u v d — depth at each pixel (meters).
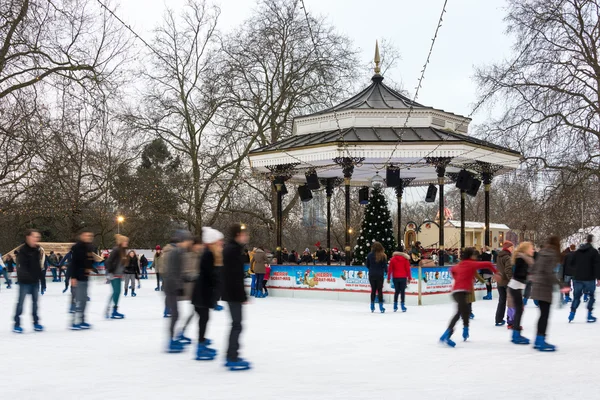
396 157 22.77
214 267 9.67
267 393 7.16
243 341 11.82
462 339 12.27
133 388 7.44
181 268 10.45
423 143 21.86
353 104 25.31
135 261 24.59
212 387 7.50
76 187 36.00
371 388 7.48
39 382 7.80
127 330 13.45
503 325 14.79
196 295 9.62
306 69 37.09
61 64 28.88
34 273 13.29
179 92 39.31
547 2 29.62
